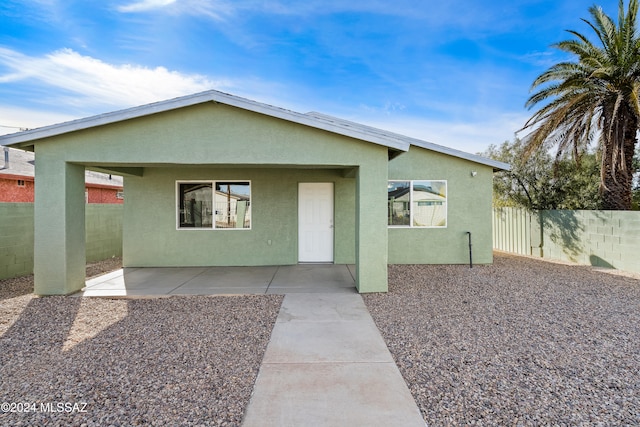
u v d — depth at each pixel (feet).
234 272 25.79
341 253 28.91
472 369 10.44
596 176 36.78
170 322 14.71
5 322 14.67
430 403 8.61
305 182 28.99
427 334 13.32
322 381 9.71
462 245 29.48
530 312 16.07
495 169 31.22
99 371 10.32
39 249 18.54
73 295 18.90
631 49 26.25
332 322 14.75
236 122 18.79
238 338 12.92
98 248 32.58
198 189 28.60
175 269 27.17
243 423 7.79
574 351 11.76
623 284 21.88
